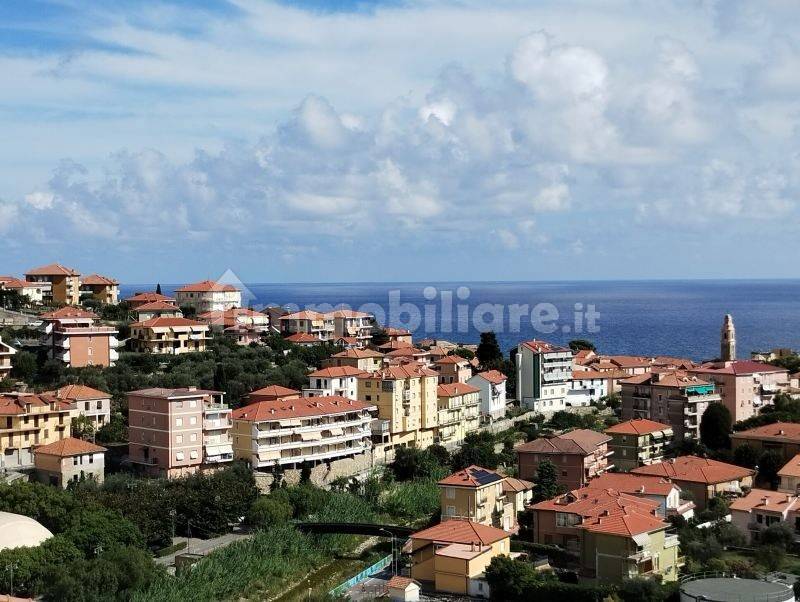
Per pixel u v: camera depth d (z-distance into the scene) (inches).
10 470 6899.6
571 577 5511.8
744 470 7130.9
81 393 7805.1
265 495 6884.8
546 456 7445.9
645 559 5290.4
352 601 5315.0
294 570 5940.0
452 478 6574.8
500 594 5305.1
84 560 5275.6
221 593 5442.9
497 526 6614.2
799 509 6072.8
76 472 6796.3
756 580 5152.6
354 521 6742.1
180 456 7268.7
